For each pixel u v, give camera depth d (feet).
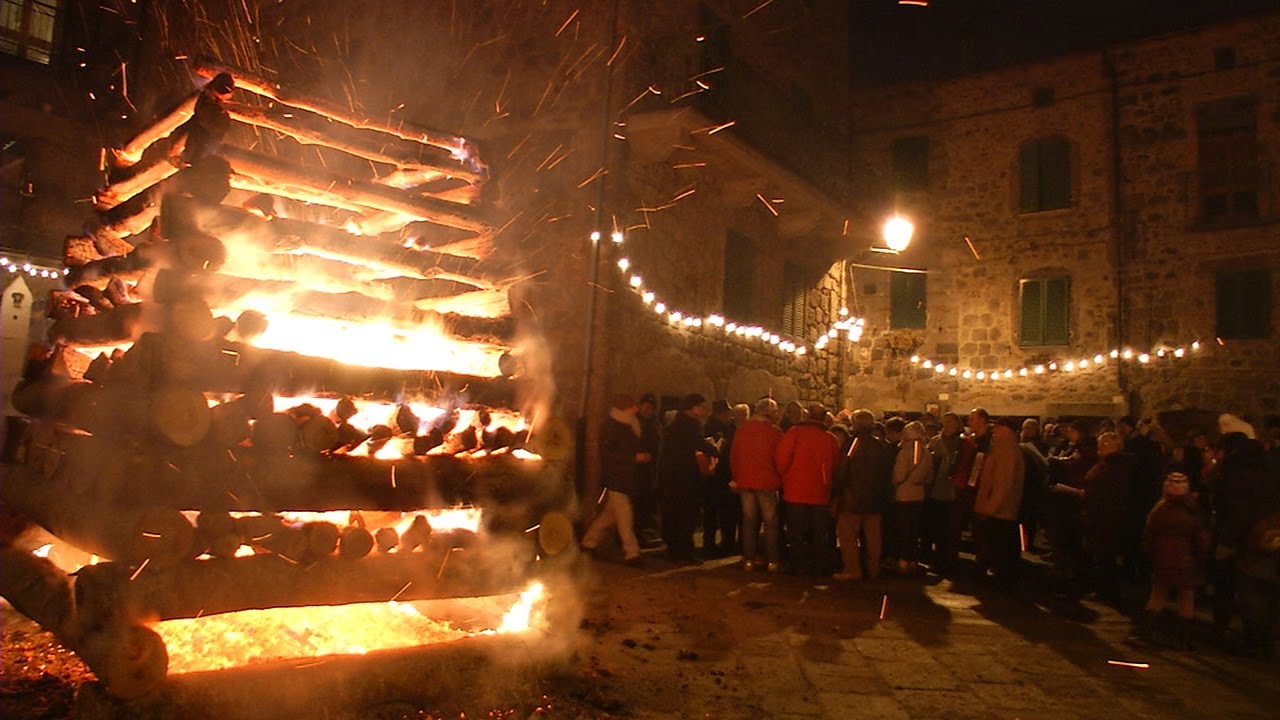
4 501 14.98
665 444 29.45
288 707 11.17
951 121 55.83
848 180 49.78
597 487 30.86
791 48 47.06
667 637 18.49
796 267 48.03
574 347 31.99
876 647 18.86
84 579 10.57
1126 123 51.29
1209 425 47.26
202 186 11.85
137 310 11.86
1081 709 15.29
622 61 32.91
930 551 31.78
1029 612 23.53
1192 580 19.97
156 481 10.62
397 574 12.85
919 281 55.88
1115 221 50.90
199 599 10.83
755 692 15.17
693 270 37.52
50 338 14.55
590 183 32.55
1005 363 53.11
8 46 50.08
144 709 10.14
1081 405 50.70
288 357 11.96
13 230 48.57
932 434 36.88
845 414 36.68
